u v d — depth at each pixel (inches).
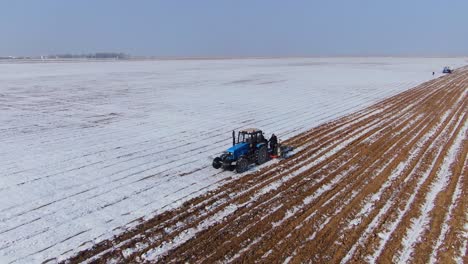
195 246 385.1
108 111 1201.4
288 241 386.0
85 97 1521.9
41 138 858.8
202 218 447.2
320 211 453.7
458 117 1001.5
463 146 716.7
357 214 443.5
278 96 1531.7
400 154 678.5
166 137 863.1
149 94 1612.9
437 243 374.6
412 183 535.5
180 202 498.0
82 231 427.2
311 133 873.5
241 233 406.9
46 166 661.3
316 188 530.0
